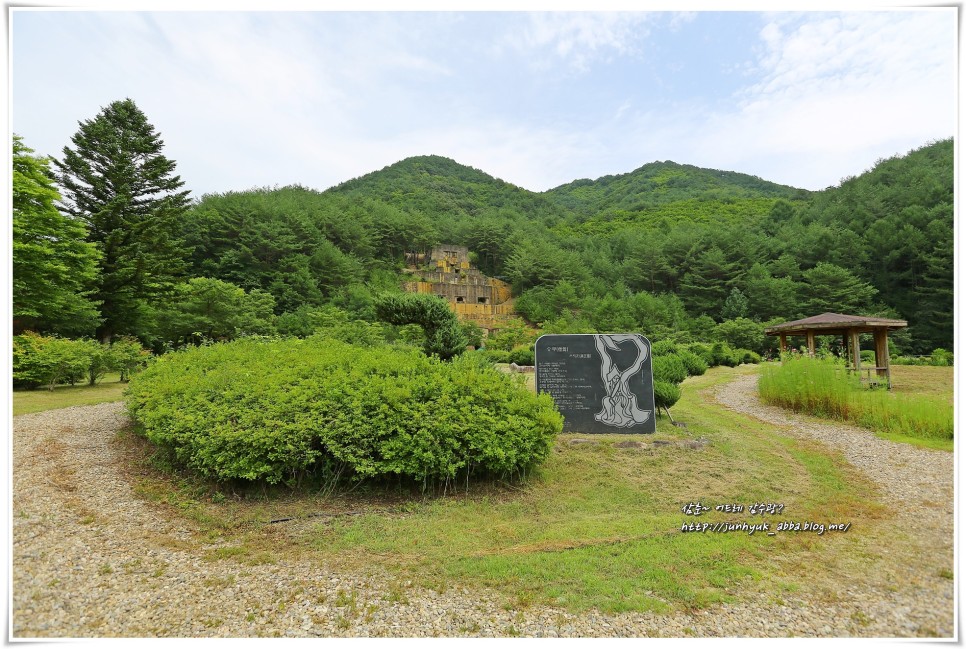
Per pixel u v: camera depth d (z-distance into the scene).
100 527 3.83
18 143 13.41
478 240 67.62
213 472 4.63
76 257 15.56
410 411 4.80
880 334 13.59
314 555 3.56
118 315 20.12
